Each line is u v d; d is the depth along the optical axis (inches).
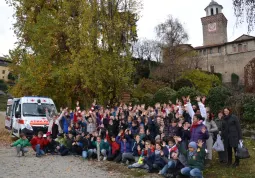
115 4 794.8
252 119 634.2
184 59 1888.5
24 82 945.5
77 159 510.9
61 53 965.2
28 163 461.7
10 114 836.0
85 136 540.4
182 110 496.7
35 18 1020.5
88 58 765.3
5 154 555.5
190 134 403.2
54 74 893.2
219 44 2716.5
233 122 390.3
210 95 733.3
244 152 376.8
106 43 770.8
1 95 2613.2
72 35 846.5
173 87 1307.8
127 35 780.6
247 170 381.1
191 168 348.5
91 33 773.3
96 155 510.6
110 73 747.4
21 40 1010.1
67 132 626.2
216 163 428.5
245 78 852.0
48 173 388.5
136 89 1151.6
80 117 613.3
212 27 3046.3
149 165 398.3
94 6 797.9
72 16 935.7
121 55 774.5
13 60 1006.4
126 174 387.5
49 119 663.1
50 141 561.6
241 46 2593.5
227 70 2647.6
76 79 882.8
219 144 406.6
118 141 489.1
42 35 956.6
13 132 729.0
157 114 514.9
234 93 740.7
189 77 1489.9
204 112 427.8
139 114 570.3
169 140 404.8
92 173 392.5
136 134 482.3
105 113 587.8
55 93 978.1
